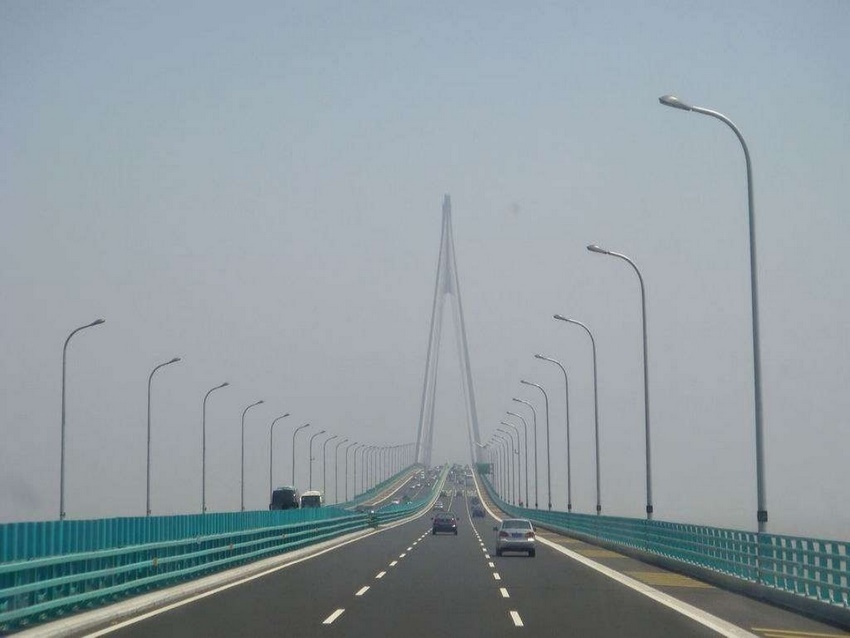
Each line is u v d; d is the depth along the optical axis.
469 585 31.81
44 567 21.33
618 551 51.84
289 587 31.00
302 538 52.84
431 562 43.62
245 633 20.36
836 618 21.77
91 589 23.80
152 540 29.62
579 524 70.00
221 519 37.44
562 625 21.67
